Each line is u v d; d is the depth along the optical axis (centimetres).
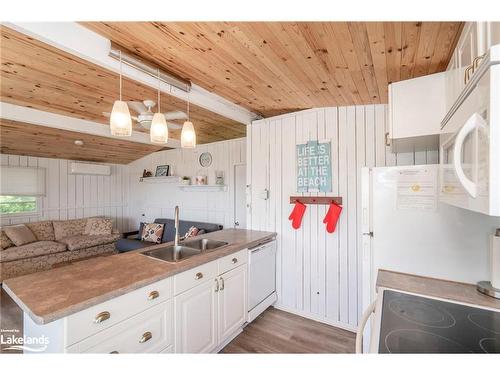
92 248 470
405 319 102
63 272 152
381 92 206
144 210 567
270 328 244
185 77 191
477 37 86
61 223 472
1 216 427
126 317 133
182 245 234
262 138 300
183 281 168
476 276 135
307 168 269
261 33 129
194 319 177
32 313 104
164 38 140
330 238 255
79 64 195
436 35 122
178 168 499
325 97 226
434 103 143
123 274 149
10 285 132
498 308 110
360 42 133
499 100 53
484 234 134
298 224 266
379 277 146
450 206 141
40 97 256
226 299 210
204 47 147
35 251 394
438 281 140
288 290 280
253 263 246
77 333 112
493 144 54
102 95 254
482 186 59
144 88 237
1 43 167
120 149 494
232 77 189
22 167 444
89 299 116
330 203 251
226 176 427
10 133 353
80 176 526
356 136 244
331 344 219
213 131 389
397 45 133
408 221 151
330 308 254
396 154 226
